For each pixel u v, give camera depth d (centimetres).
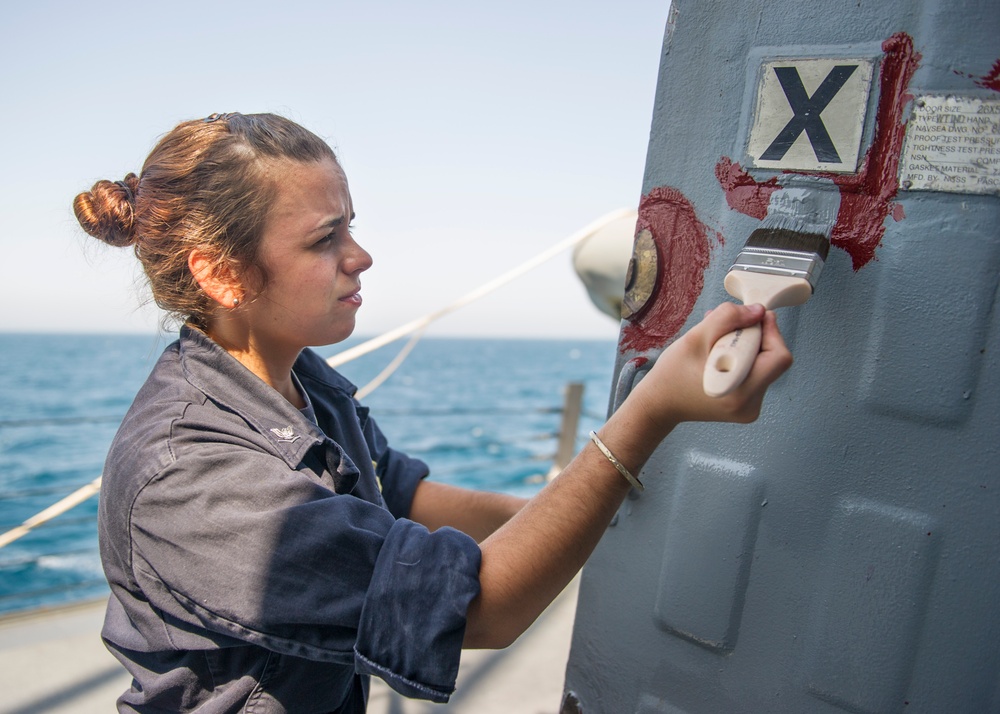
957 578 84
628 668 111
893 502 87
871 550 89
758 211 95
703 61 99
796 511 94
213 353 96
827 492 92
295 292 95
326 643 81
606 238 282
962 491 83
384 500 128
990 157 79
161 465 85
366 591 80
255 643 81
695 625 102
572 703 118
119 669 247
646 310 106
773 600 96
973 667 84
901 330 85
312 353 123
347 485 103
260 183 90
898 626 87
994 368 81
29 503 1526
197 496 83
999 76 78
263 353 103
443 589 78
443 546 81
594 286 289
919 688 87
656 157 104
